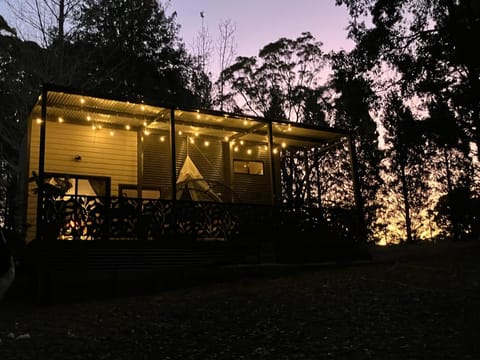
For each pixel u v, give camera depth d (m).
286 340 5.10
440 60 15.59
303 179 27.12
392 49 16.64
